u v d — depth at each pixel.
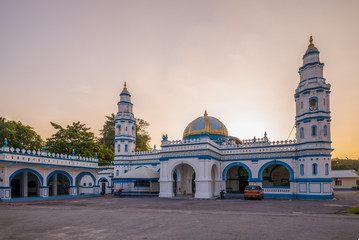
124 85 42.88
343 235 9.53
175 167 32.84
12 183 33.38
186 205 20.97
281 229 10.60
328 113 29.12
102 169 44.09
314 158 28.36
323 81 29.86
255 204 21.66
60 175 38.81
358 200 25.86
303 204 21.53
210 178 30.64
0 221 13.05
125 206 20.45
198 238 9.16
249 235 9.56
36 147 41.34
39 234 10.01
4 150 24.64
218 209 17.88
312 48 30.75
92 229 10.85
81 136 45.81
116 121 41.19
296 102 31.45
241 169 37.56
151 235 9.66
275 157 31.78
